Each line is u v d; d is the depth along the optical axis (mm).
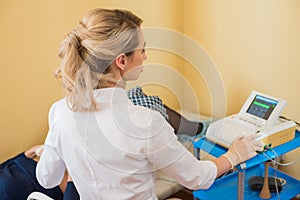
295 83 1988
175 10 2430
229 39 2234
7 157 2035
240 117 1743
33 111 2057
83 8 2061
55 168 1177
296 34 1913
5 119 1975
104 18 1012
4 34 1855
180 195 2324
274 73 2064
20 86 1975
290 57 1972
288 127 1636
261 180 1796
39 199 1235
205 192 1806
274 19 1987
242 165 1447
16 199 1731
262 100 1742
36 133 2105
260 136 1548
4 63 1894
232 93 2309
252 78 2180
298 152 2080
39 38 1963
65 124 1070
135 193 1063
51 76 2059
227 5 2189
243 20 2131
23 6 1874
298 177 2121
